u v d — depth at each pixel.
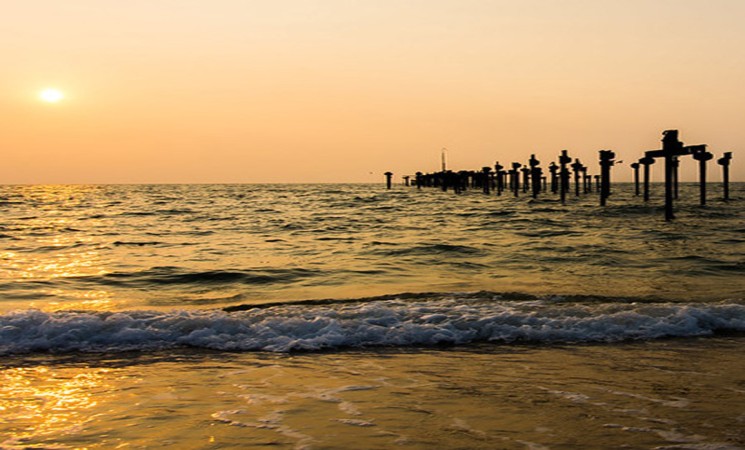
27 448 5.15
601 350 8.26
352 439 5.28
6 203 53.88
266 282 14.48
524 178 70.75
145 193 87.88
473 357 7.96
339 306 10.75
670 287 13.17
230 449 5.10
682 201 49.25
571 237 22.83
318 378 7.09
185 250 20.20
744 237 22.28
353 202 52.91
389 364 7.67
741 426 5.52
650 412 5.88
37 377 7.18
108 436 5.39
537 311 10.01
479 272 15.60
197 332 8.91
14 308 11.66
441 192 80.50
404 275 15.24
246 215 36.44
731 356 7.91
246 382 6.95
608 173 40.88
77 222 31.56
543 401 6.22
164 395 6.50
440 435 5.36
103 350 8.36
